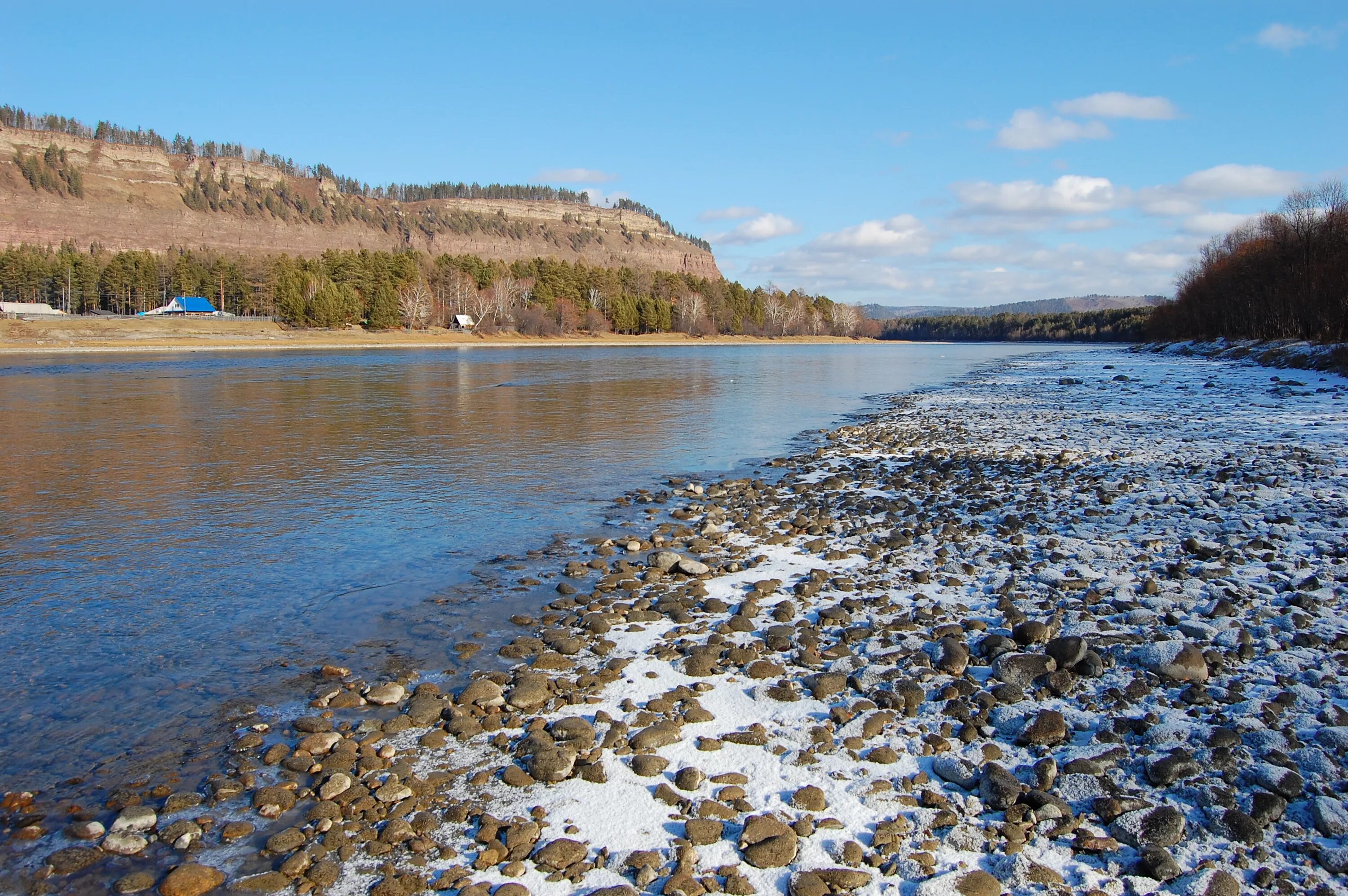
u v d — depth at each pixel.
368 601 10.18
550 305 129.38
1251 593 8.88
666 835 5.25
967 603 9.39
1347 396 29.55
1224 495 14.09
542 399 37.28
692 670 7.68
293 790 5.90
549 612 9.59
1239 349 56.28
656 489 17.12
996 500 14.96
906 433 25.50
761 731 6.46
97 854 5.24
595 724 6.74
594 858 5.02
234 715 7.20
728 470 19.42
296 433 25.39
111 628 9.31
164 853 5.25
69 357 67.75
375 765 6.18
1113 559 10.66
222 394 37.97
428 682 7.78
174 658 8.46
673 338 140.00
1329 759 5.48
